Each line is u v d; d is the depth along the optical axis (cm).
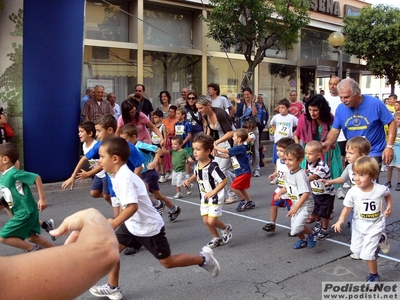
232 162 697
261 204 747
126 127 535
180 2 1392
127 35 1338
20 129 869
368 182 406
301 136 650
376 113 511
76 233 119
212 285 418
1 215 666
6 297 91
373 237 407
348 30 1783
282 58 1773
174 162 796
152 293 400
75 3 889
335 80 741
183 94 1123
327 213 544
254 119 1009
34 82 863
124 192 352
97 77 1269
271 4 1290
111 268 102
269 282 424
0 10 838
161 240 374
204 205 514
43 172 895
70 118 919
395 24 1669
